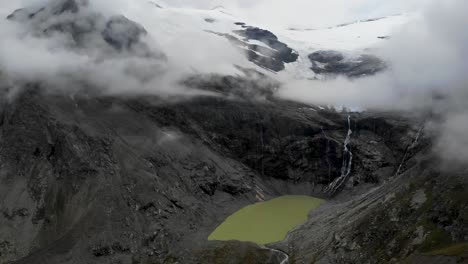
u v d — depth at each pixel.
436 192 172.75
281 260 188.25
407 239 162.75
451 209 162.75
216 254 193.75
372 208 184.12
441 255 146.62
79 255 186.62
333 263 170.50
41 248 192.75
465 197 164.50
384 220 173.38
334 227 191.88
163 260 193.12
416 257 152.75
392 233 167.62
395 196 182.88
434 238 158.25
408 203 174.62
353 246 171.38
